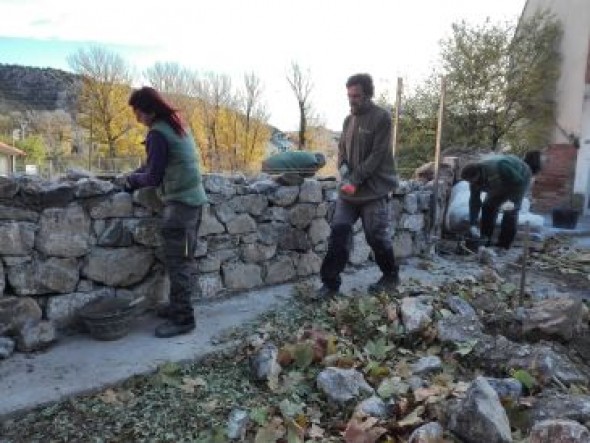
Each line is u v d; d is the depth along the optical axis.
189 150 3.13
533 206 12.12
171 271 3.15
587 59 11.96
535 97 14.32
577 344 3.32
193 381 2.67
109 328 3.02
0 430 2.24
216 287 3.86
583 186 11.77
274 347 2.93
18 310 2.94
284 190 4.25
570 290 4.70
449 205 6.24
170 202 3.12
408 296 3.93
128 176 3.37
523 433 2.26
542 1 15.02
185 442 2.22
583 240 7.78
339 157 4.11
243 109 29.56
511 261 5.66
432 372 2.85
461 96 16.14
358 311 3.58
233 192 3.89
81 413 2.37
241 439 2.26
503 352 2.94
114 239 3.32
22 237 2.97
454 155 7.81
